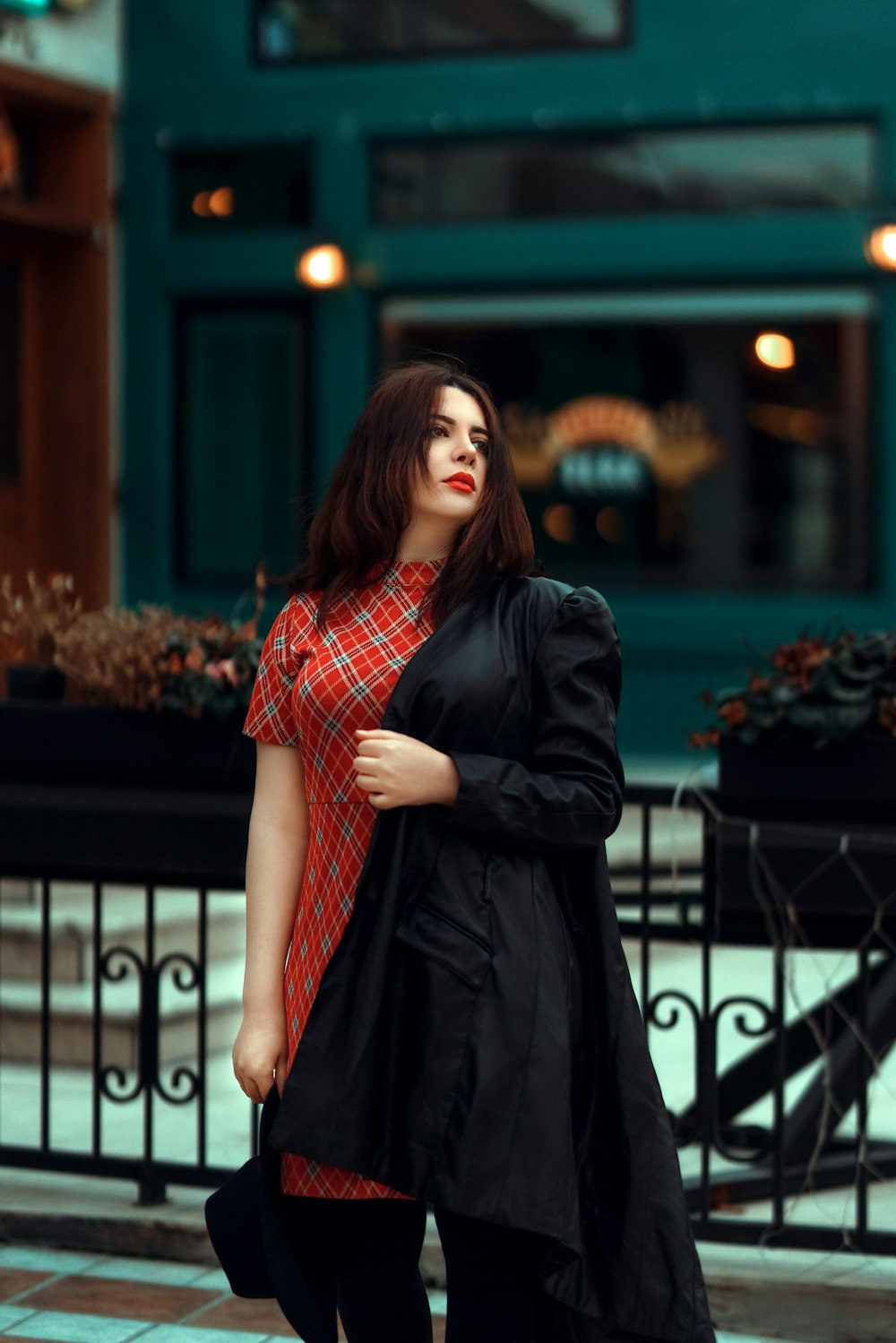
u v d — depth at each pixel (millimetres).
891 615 10133
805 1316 3963
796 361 10305
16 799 4672
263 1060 2824
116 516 10883
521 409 10688
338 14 10609
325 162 10602
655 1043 6449
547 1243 2746
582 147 10391
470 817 2656
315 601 2951
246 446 10922
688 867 4789
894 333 10070
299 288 10641
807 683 4129
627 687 10516
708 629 10336
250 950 2914
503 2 10438
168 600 10914
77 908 6676
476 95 10414
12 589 10398
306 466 10812
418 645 2820
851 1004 4879
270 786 2979
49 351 10625
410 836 2732
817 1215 4594
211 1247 4402
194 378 10969
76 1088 5828
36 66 10031
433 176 10586
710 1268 4090
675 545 10562
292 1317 2727
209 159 10805
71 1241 4508
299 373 10820
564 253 10383
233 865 4477
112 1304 4133
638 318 10492
